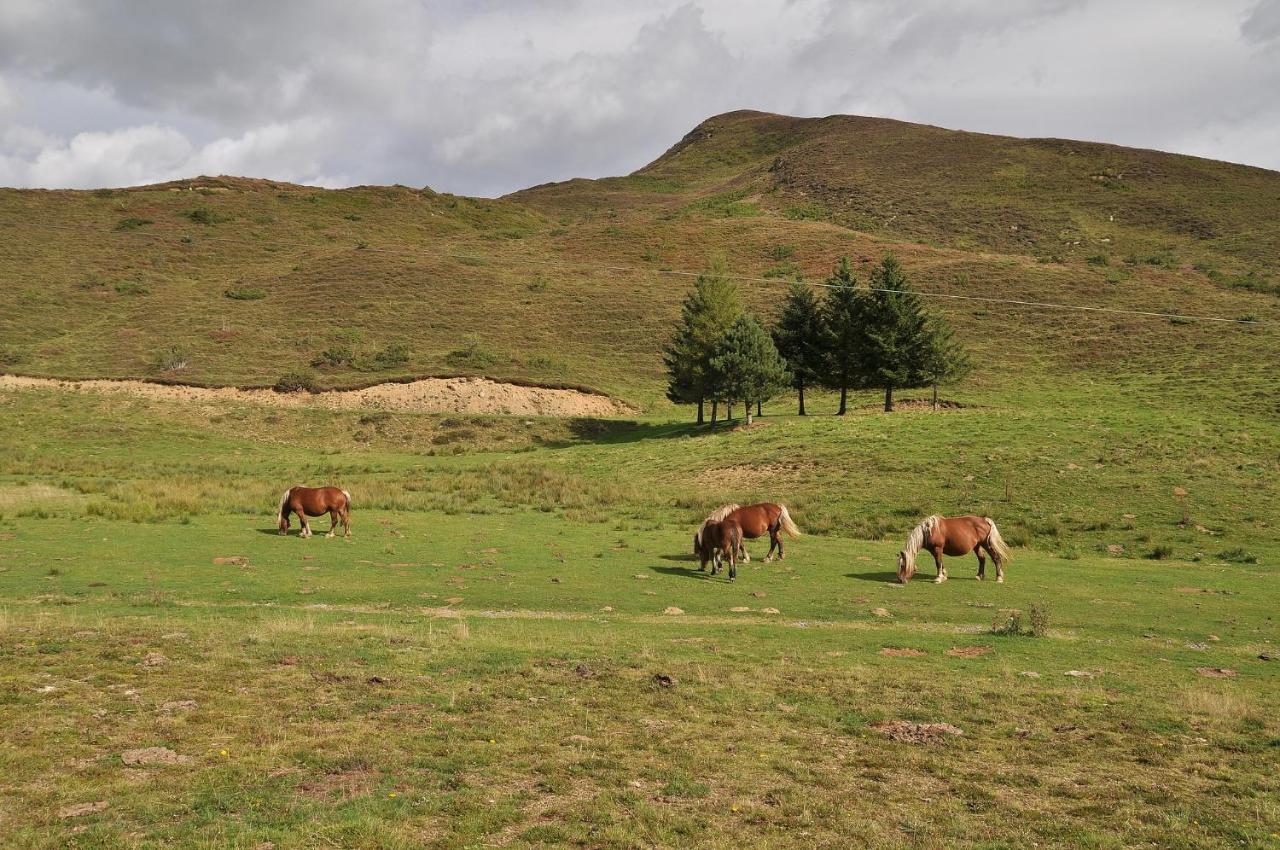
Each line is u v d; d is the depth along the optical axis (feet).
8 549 72.43
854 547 90.89
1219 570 82.94
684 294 328.70
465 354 256.93
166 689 35.01
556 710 35.27
